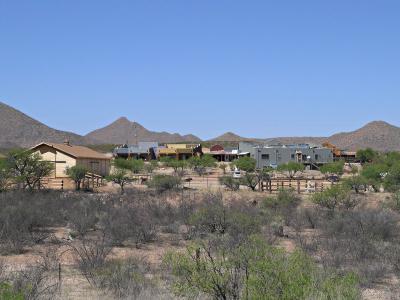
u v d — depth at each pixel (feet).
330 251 71.10
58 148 211.00
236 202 131.23
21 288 40.16
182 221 104.53
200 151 490.90
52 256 64.49
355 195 160.15
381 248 74.95
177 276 41.19
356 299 35.63
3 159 177.37
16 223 88.17
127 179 199.72
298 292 32.45
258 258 35.19
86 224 90.79
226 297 36.14
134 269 55.11
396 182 184.44
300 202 140.05
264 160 409.49
